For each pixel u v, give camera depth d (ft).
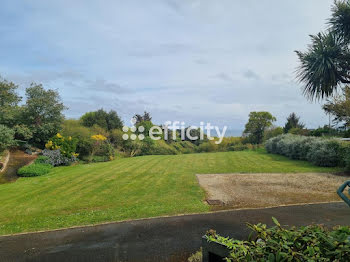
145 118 104.27
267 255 4.81
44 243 14.37
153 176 34.04
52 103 56.65
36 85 56.39
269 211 18.25
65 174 38.68
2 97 49.44
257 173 33.68
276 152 56.29
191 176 33.12
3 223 18.07
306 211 17.92
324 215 16.93
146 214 18.69
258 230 5.41
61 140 53.47
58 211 20.36
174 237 14.38
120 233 15.38
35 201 23.85
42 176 38.17
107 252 12.85
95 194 25.46
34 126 53.52
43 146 56.85
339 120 50.34
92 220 17.85
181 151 94.48
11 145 48.14
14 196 26.32
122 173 37.32
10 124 51.39
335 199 20.75
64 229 16.48
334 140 37.04
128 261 11.80
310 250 4.44
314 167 36.22
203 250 6.78
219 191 24.80
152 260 11.78
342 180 27.27
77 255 12.67
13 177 37.55
